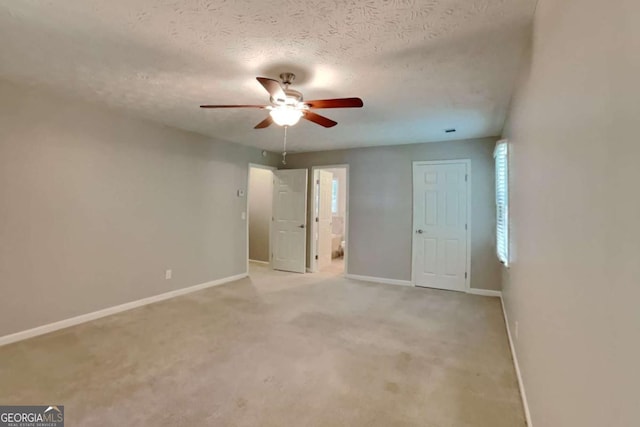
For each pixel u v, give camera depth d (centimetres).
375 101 332
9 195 302
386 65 253
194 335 324
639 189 68
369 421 201
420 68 257
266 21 195
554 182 144
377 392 231
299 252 632
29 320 315
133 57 245
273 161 650
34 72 274
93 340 309
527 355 209
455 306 428
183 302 432
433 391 233
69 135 343
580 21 109
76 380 240
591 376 97
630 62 73
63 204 339
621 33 77
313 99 326
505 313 380
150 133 422
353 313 396
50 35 214
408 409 212
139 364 265
